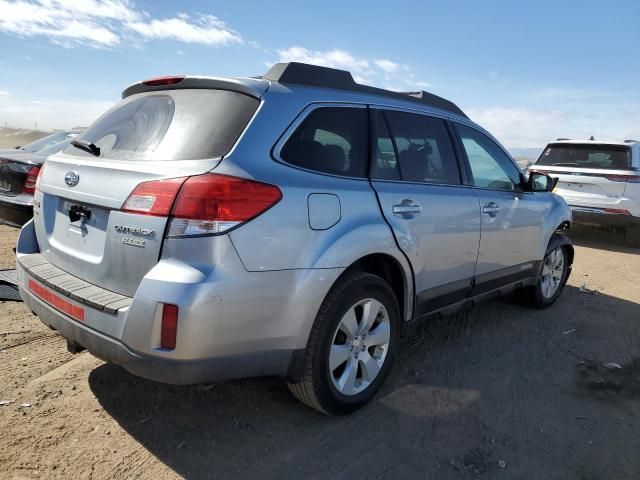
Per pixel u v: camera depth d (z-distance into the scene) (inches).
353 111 121.4
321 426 114.7
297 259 99.5
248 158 96.4
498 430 118.1
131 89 125.6
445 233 137.7
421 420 119.9
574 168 370.6
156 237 90.1
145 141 104.0
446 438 113.6
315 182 105.5
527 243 180.2
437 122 148.0
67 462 96.7
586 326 191.8
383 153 126.4
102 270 99.7
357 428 114.9
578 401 134.1
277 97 106.0
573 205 369.4
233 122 99.4
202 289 87.0
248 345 95.7
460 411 125.1
